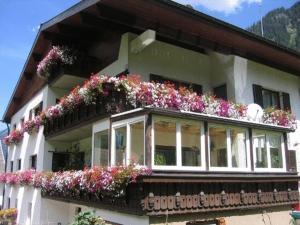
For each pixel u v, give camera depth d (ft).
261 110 42.04
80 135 49.78
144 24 38.96
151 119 30.60
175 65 45.06
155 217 29.91
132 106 33.24
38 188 53.98
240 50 46.70
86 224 28.96
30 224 58.34
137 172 28.68
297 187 42.98
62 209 54.08
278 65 52.01
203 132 34.22
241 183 36.52
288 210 41.88
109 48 45.68
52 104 55.72
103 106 37.01
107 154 35.78
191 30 41.55
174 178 30.40
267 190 39.27
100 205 34.65
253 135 38.75
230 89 45.93
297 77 56.08
